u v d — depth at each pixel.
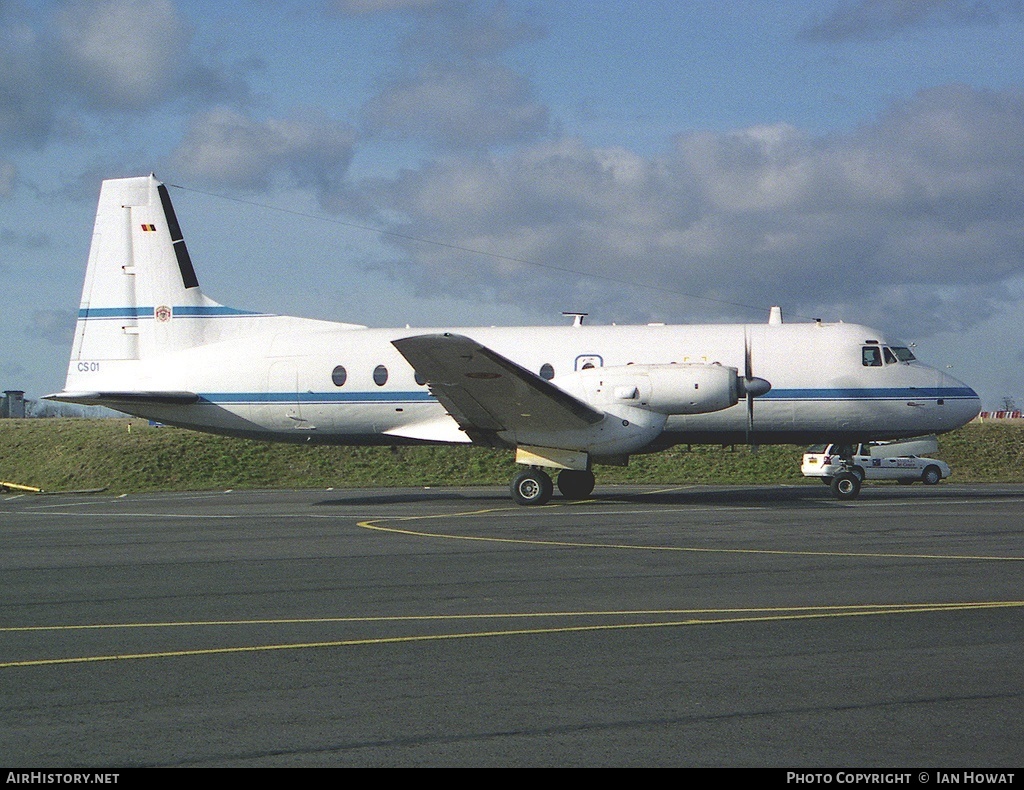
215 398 30.50
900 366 29.45
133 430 50.59
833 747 6.93
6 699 8.18
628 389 27.06
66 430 52.50
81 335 31.25
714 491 33.81
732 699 8.06
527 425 27.30
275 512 26.48
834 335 29.58
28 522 23.92
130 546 18.64
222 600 12.77
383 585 13.84
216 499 32.81
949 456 47.66
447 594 13.07
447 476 42.72
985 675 8.73
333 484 42.00
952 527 20.80
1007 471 46.44
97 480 43.50
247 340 30.91
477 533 20.38
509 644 10.06
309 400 30.17
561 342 29.86
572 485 29.78
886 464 40.69
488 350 24.19
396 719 7.61
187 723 7.54
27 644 10.21
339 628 10.91
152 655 9.70
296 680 8.73
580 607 12.05
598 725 7.44
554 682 8.60
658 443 29.89
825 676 8.73
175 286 31.08
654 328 30.12
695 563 15.70
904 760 6.67
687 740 7.10
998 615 11.35
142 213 31.27
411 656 9.59
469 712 7.77
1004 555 16.41
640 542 18.55
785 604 12.12
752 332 29.70
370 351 30.14
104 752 6.91
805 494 31.88
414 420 30.05
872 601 12.26
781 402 29.12
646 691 8.30
